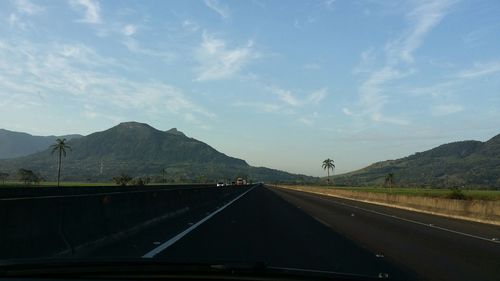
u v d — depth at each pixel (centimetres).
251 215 2883
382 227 2366
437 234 2112
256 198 5503
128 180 13538
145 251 1377
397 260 1371
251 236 1820
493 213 2906
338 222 2581
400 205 4394
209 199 4522
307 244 1647
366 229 2241
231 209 3412
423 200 3925
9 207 1009
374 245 1681
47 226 1158
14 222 1024
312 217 2877
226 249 1471
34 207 1105
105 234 1506
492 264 1338
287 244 1628
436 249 1623
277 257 1353
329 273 731
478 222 2942
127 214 1814
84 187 5941
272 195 6738
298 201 5050
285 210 3466
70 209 1291
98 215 1495
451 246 1712
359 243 1719
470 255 1502
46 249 1125
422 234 2095
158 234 1802
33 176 13262
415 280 1101
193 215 2805
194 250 1429
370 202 5444
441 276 1159
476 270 1244
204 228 2055
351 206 4366
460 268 1270
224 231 1962
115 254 1300
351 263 1290
